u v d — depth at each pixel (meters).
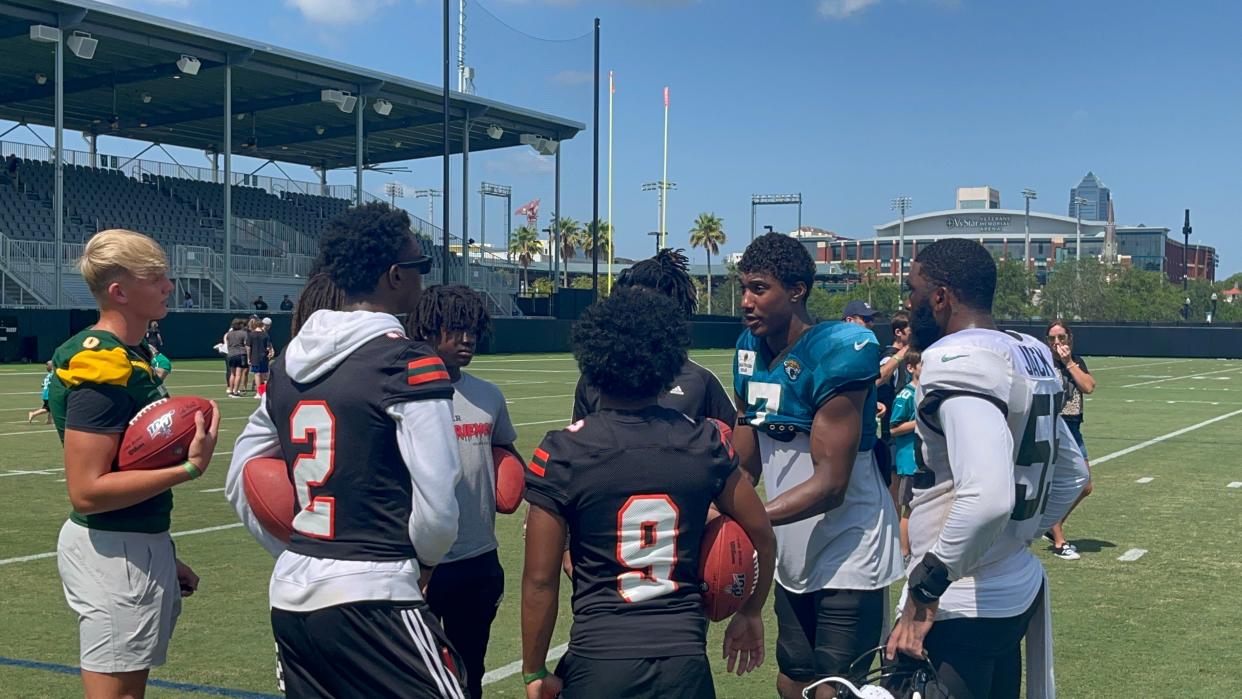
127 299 3.41
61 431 3.36
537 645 2.81
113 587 3.32
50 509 9.16
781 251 3.54
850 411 3.40
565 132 47.16
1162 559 7.75
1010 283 93.12
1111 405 22.34
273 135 49.88
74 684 4.84
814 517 3.61
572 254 95.25
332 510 2.80
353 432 2.78
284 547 3.10
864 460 3.64
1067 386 8.14
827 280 114.19
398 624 2.78
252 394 21.52
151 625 3.40
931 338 3.44
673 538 2.72
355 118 45.81
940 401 3.04
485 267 49.75
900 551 3.72
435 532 2.75
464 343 3.77
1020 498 3.12
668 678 2.68
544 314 49.44
